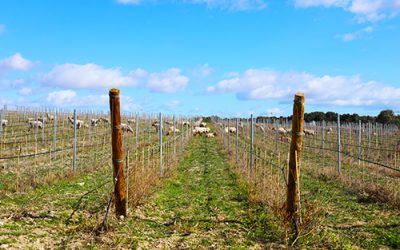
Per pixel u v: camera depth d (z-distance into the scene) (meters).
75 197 11.49
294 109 7.95
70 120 44.81
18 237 7.04
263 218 9.44
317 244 7.64
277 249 7.42
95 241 7.29
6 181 13.59
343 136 44.34
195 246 7.51
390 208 11.37
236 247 7.46
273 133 47.56
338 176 16.81
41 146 26.70
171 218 9.73
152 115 63.25
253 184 13.55
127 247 7.12
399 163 21.34
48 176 14.39
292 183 7.97
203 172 19.22
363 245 7.85
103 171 18.14
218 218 9.83
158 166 16.55
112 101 8.76
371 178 17.14
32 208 9.64
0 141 26.92
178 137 37.47
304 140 41.09
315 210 8.17
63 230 7.89
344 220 9.94
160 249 7.26
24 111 48.28
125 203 9.16
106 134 36.50
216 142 40.84
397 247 7.79
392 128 49.53
